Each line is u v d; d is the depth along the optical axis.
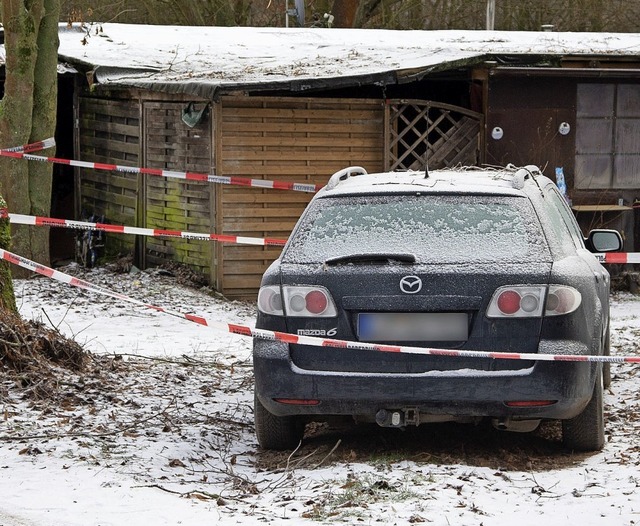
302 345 7.83
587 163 20.67
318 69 18.95
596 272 8.77
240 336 14.77
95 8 34.75
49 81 19.34
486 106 20.09
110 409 9.67
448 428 9.15
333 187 8.65
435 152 19.81
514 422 8.14
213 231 18.14
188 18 38.94
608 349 10.80
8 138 18.95
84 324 15.23
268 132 18.30
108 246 21.17
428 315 7.68
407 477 7.30
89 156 21.78
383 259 7.79
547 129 20.36
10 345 10.31
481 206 8.14
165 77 18.72
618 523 6.25
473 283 7.64
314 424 9.67
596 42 22.91
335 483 7.22
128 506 6.76
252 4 40.91
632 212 21.05
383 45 23.06
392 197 8.27
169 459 8.12
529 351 7.62
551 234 8.04
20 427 8.74
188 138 18.66
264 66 19.77
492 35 25.09
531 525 6.22
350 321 7.75
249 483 7.44
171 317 16.05
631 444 8.57
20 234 19.11
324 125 18.62
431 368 7.64
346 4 40.50
